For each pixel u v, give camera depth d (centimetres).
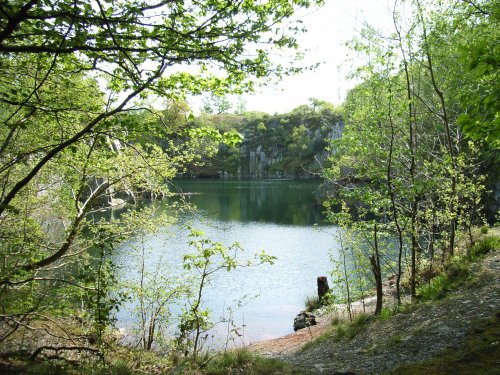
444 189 1123
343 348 822
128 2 570
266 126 13538
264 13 584
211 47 582
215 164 12600
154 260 1919
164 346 1021
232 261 786
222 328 1409
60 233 1290
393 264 1126
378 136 945
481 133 456
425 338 668
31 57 643
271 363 730
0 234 816
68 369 578
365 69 1002
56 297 774
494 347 539
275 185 8806
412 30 1111
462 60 452
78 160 914
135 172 1030
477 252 1116
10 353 582
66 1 514
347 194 981
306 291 1833
